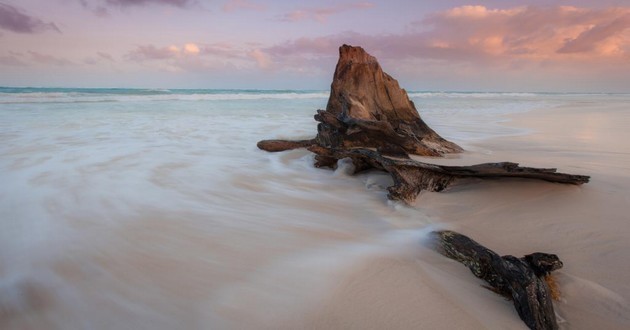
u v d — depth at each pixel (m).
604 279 2.71
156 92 37.62
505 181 4.63
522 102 33.09
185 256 3.14
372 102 8.24
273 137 10.05
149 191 5.01
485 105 27.86
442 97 45.78
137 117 14.32
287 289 2.62
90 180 5.43
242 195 5.00
